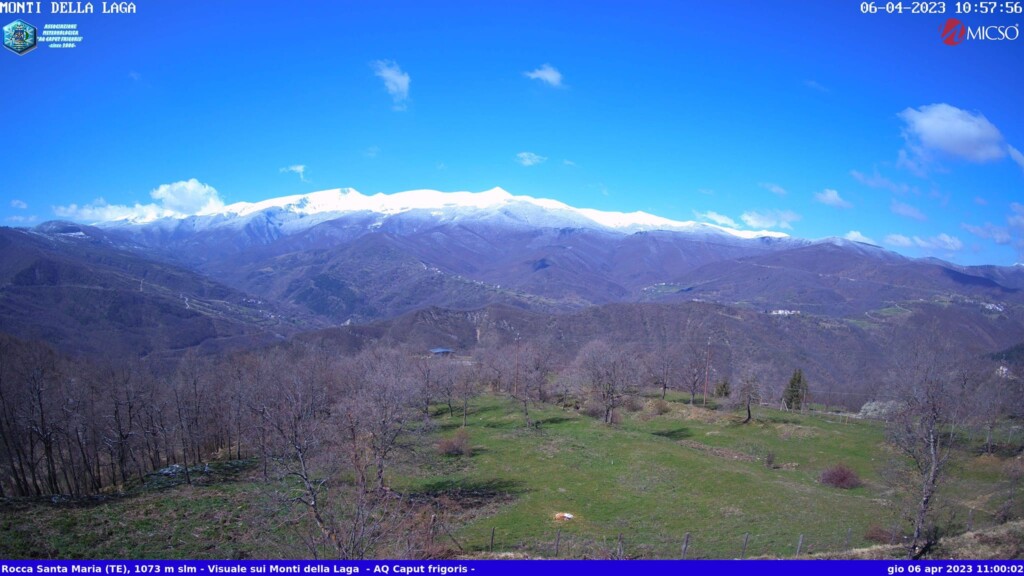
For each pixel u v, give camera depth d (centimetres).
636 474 5556
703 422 8375
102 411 6288
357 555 2923
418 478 5438
